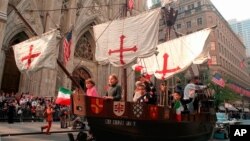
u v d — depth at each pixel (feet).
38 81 75.97
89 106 23.32
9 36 73.87
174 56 42.80
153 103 30.25
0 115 64.39
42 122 69.26
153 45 31.81
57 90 82.43
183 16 192.85
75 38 91.35
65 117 59.88
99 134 24.17
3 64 71.56
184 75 74.18
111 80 26.16
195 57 39.52
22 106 67.41
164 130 28.73
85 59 98.07
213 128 45.14
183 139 32.63
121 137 25.17
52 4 84.02
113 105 24.77
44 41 36.42
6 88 74.02
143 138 26.45
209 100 42.80
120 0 109.60
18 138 40.73
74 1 92.84
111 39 33.76
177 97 33.01
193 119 34.99
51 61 36.06
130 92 101.91
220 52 179.01
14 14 74.49
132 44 32.19
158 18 32.30
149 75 46.91
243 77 242.58
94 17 101.76
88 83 26.91
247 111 182.29
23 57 37.86
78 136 29.19
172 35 113.39
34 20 79.82
